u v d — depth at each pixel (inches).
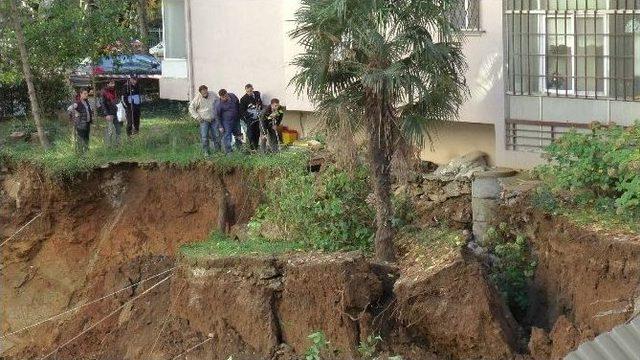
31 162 1155.3
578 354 382.9
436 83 821.2
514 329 785.6
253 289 884.0
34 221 1147.9
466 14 944.3
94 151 1162.6
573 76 877.8
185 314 943.0
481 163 948.0
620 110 847.1
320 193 951.6
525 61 909.2
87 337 1074.7
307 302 852.0
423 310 789.9
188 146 1155.9
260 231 993.5
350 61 829.8
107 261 1117.1
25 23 1274.6
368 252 912.3
